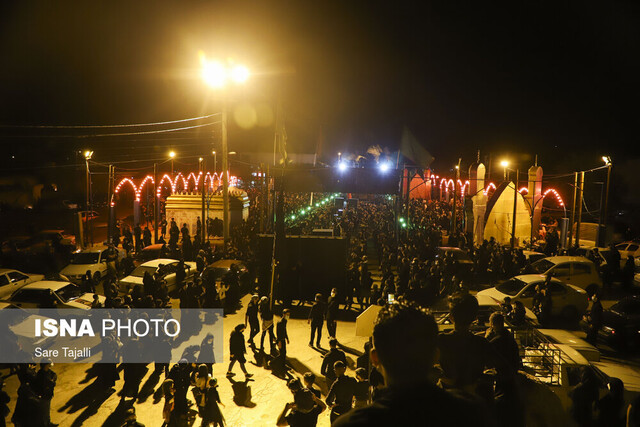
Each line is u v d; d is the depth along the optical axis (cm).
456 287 1755
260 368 1238
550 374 775
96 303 1450
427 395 160
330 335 1432
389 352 173
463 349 284
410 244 2480
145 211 4434
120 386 1133
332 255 1873
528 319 1212
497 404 290
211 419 868
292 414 730
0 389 853
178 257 2495
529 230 3194
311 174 2044
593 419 730
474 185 3506
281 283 1878
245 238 2850
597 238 2808
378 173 2091
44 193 4156
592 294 1848
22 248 2714
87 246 3123
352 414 157
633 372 948
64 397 1067
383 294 1605
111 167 2914
